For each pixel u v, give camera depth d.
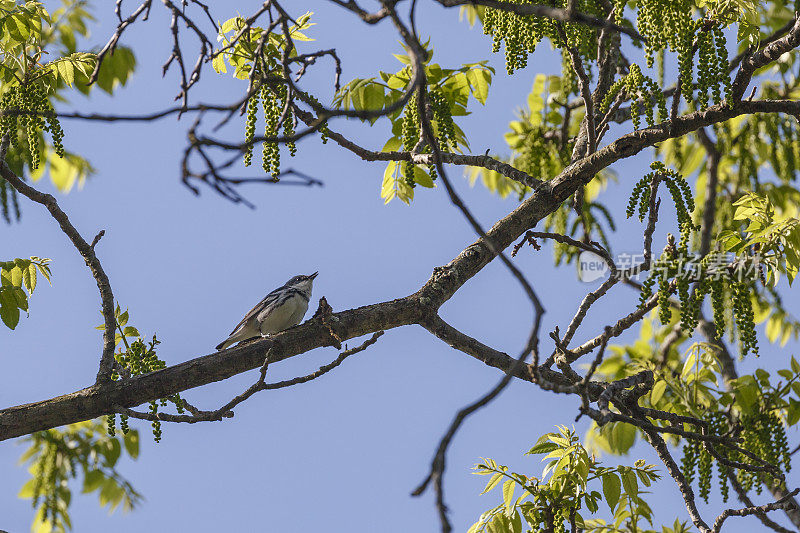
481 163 11.37
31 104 10.54
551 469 10.57
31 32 11.19
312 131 5.25
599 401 8.70
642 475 10.51
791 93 15.23
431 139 5.50
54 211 9.98
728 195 16.23
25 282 10.81
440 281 10.59
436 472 4.60
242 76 10.42
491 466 10.77
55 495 15.70
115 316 10.30
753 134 15.44
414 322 10.38
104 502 16.14
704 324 14.97
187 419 9.20
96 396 9.45
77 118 5.63
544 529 10.14
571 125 16.78
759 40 9.44
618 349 15.62
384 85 12.38
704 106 9.61
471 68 12.87
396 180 12.92
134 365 10.30
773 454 11.52
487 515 10.22
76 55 11.00
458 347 10.41
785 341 15.25
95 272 10.13
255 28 10.50
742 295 9.47
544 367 10.22
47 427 9.36
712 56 9.32
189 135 5.34
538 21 9.87
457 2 5.82
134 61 15.07
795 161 14.79
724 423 11.62
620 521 11.04
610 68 12.42
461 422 4.75
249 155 9.77
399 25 5.59
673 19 9.16
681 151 15.44
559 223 14.13
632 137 10.16
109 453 16.45
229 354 9.77
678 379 12.56
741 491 11.41
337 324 10.02
